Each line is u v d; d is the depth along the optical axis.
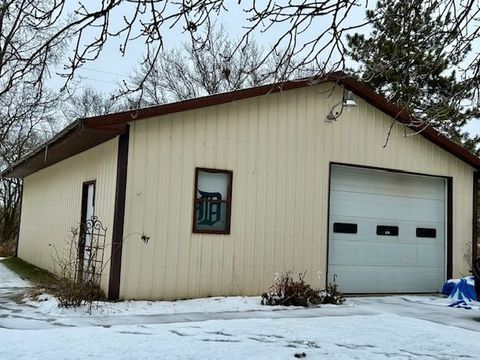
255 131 9.80
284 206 9.98
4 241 25.34
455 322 7.98
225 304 8.60
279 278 9.58
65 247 11.77
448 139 11.80
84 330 6.41
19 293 9.55
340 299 9.45
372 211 11.16
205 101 9.18
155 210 8.74
